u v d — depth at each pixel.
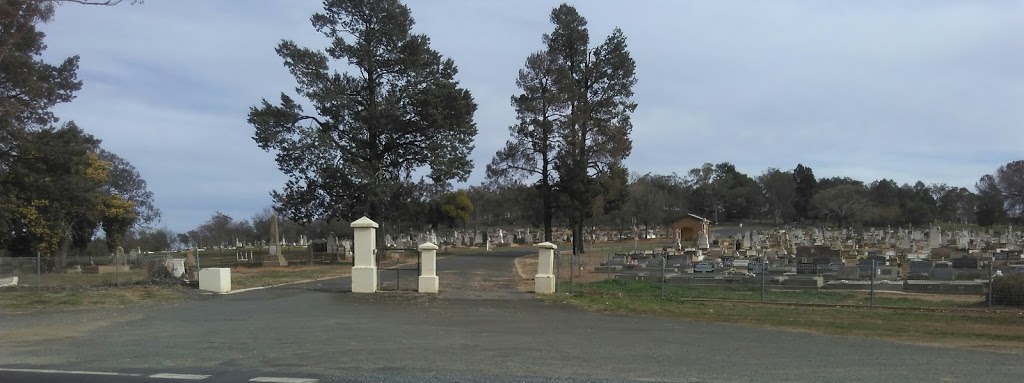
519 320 14.20
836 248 45.38
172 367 8.55
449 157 41.66
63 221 41.44
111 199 49.50
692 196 126.88
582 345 10.66
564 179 49.28
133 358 9.30
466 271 31.44
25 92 32.72
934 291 21.56
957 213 118.81
